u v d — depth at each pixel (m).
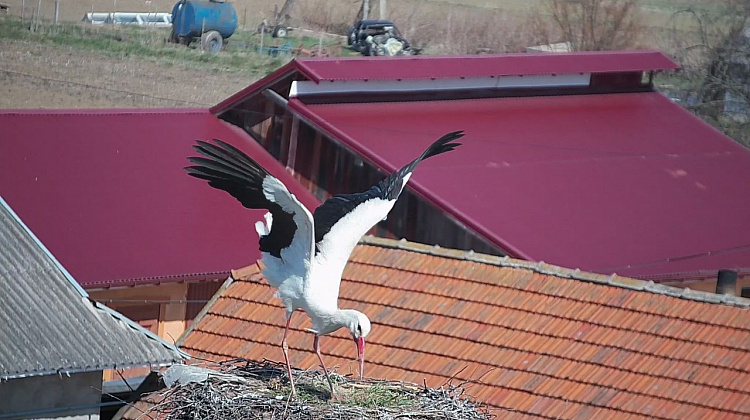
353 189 19.44
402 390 11.29
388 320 13.54
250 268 14.81
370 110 21.17
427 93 22.59
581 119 23.12
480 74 22.86
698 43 38.62
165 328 18.31
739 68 34.16
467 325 13.29
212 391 10.67
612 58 25.14
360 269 14.39
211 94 35.25
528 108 23.20
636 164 21.47
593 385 12.21
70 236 17.77
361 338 10.49
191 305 18.53
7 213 12.45
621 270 17.48
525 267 13.97
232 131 21.66
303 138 20.38
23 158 19.34
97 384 11.99
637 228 19.00
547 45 39.34
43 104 32.44
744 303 12.91
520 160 20.48
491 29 41.81
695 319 12.79
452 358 12.88
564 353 12.68
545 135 21.98
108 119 21.12
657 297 13.18
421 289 13.91
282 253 10.47
